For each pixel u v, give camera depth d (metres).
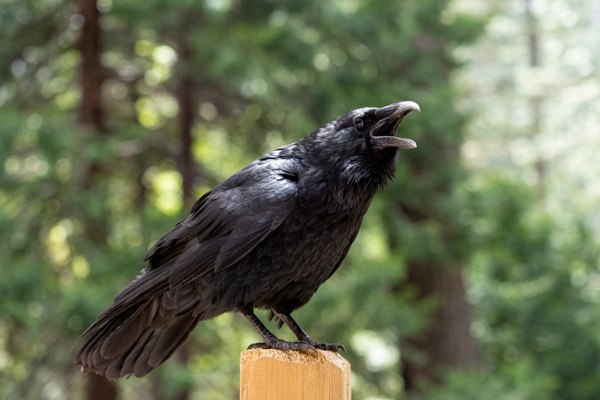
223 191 5.69
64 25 14.18
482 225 16.42
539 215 18.22
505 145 31.83
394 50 14.94
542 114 32.38
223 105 15.27
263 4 14.09
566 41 33.12
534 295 19.55
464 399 14.56
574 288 19.48
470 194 15.77
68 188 13.12
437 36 15.88
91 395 13.46
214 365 14.25
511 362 18.39
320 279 5.73
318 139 5.68
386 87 14.57
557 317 19.33
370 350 17.70
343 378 4.19
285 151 5.81
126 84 15.15
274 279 5.53
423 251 15.23
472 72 31.91
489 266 19.23
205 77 14.31
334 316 13.81
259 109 14.79
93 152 12.51
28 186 12.54
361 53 14.87
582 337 19.16
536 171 33.12
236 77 13.06
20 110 13.70
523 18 33.50
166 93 15.06
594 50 32.22
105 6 14.10
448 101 14.82
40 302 12.16
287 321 5.68
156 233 12.67
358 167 5.52
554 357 19.11
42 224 13.44
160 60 15.21
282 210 5.47
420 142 14.91
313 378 4.17
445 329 17.27
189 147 14.91
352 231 5.73
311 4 14.00
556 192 29.22
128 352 5.48
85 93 13.95
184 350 13.89
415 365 17.36
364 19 14.33
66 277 13.59
